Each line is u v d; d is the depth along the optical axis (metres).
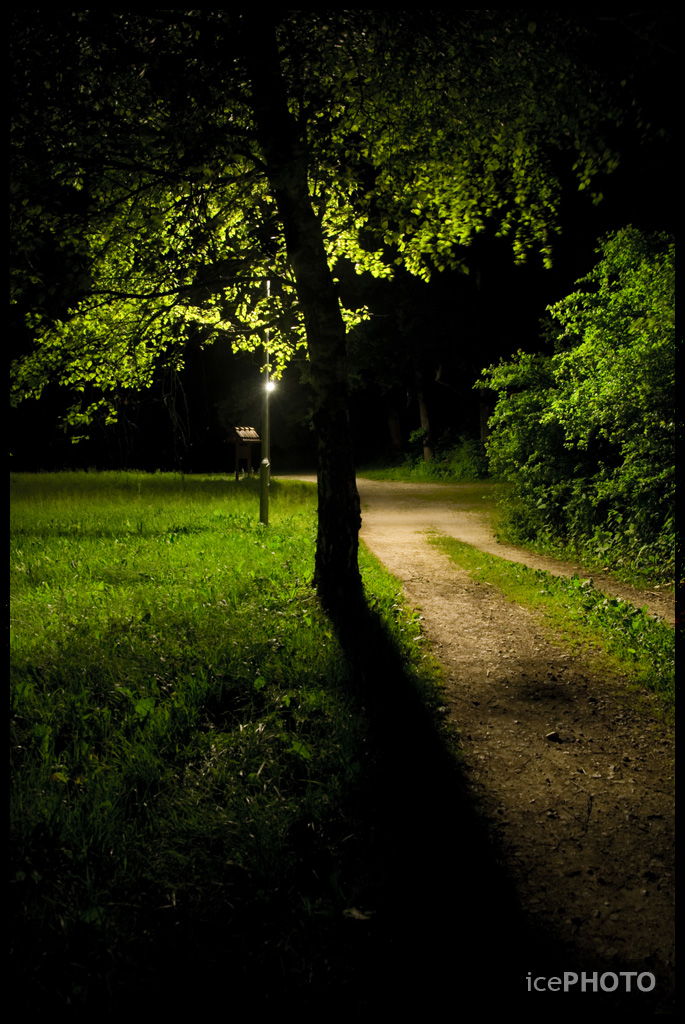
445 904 3.20
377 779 4.18
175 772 4.30
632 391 10.67
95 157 7.19
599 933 3.06
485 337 33.44
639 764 4.58
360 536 14.47
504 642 6.94
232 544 12.74
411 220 8.91
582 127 8.17
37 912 3.06
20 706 5.19
